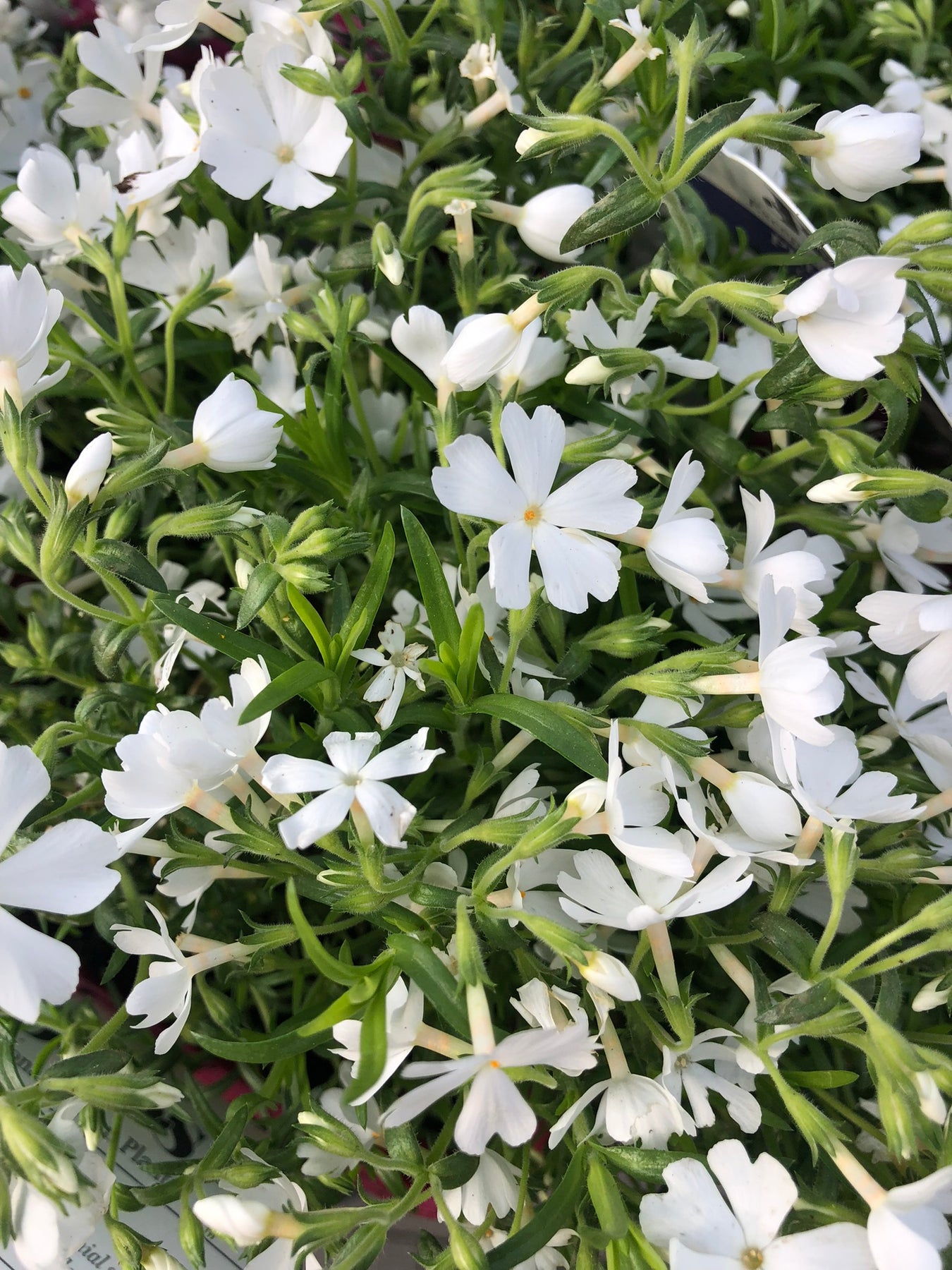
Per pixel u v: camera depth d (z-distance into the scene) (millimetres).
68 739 94
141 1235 92
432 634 91
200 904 106
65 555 85
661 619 94
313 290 121
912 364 91
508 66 134
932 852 89
